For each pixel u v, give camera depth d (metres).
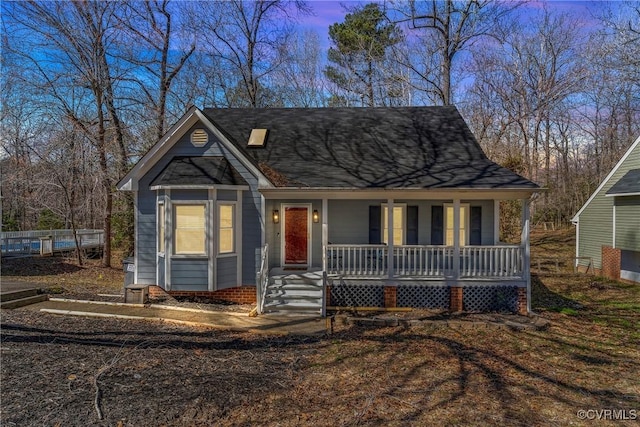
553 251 25.91
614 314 11.74
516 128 31.53
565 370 7.44
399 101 29.47
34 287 12.27
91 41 18.83
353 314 11.07
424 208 13.47
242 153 11.98
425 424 5.32
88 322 9.65
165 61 22.42
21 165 19.33
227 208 12.01
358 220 13.47
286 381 6.61
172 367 6.98
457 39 25.06
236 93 28.50
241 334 9.22
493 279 11.48
